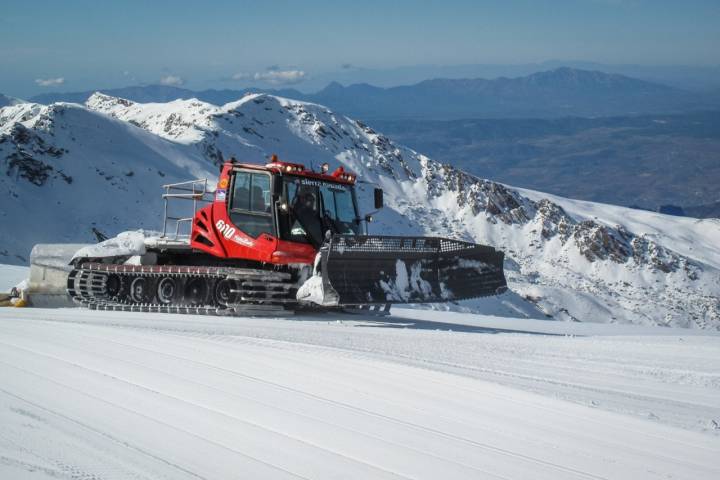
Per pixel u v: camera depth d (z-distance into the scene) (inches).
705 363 372.2
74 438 213.9
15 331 389.1
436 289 567.8
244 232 573.9
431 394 268.2
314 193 578.6
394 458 203.2
